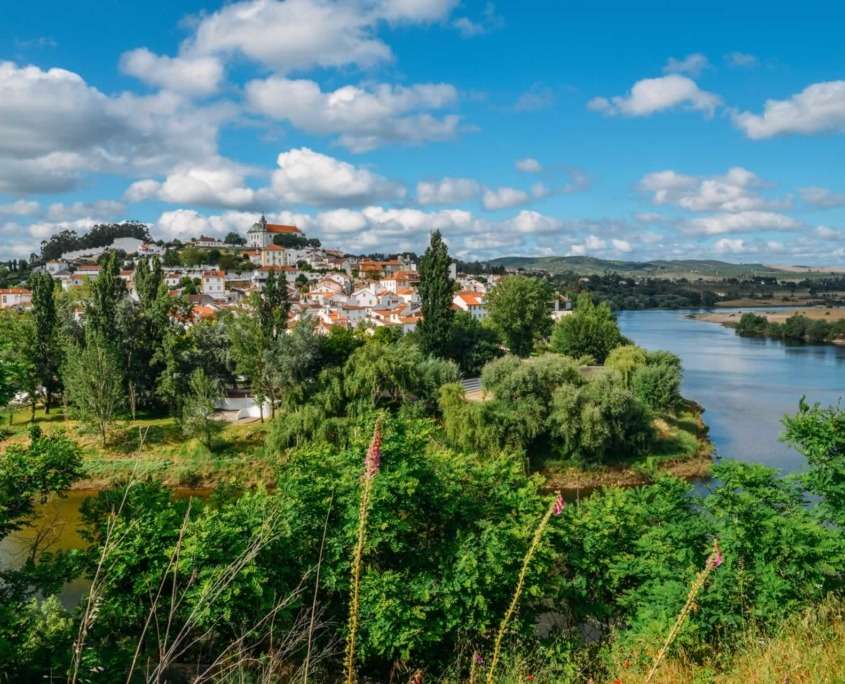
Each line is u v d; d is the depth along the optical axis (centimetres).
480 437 3659
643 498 1391
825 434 1186
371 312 10475
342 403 4038
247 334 4212
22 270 18000
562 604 1316
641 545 1188
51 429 4112
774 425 4678
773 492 1097
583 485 3619
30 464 1179
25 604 989
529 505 1370
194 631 1106
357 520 1193
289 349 4147
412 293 13425
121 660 966
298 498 1255
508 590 1211
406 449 1362
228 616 1016
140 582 1099
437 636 1149
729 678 689
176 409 4319
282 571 1149
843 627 754
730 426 4656
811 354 8900
